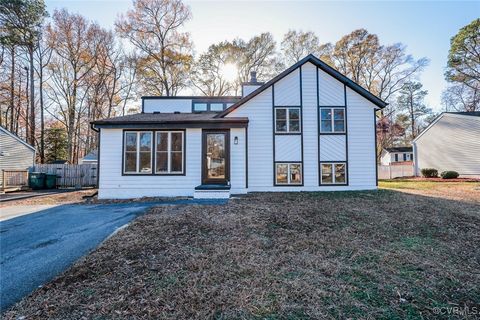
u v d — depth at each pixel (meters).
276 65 25.75
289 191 10.32
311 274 3.06
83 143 28.36
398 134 32.53
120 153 9.38
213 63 25.41
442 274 3.10
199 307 2.38
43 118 22.31
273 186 10.48
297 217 5.60
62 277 3.00
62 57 22.41
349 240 4.27
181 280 2.88
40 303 2.49
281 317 2.24
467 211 6.39
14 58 21.31
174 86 23.41
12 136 15.80
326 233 4.62
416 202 7.53
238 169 9.58
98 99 24.44
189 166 9.45
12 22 19.08
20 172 14.97
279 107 10.70
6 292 2.74
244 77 26.16
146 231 4.61
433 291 2.71
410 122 32.94
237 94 26.14
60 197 10.09
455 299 2.56
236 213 5.89
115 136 9.41
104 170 9.31
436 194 9.41
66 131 24.55
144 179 9.36
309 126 10.66
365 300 2.51
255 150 10.56
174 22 22.31
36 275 3.15
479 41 22.61
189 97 13.27
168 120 9.30
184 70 23.59
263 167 10.53
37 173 14.21
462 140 17.22
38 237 4.63
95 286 2.77
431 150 19.66
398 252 3.78
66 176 15.41
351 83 10.62
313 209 6.42
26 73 21.95
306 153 10.59
